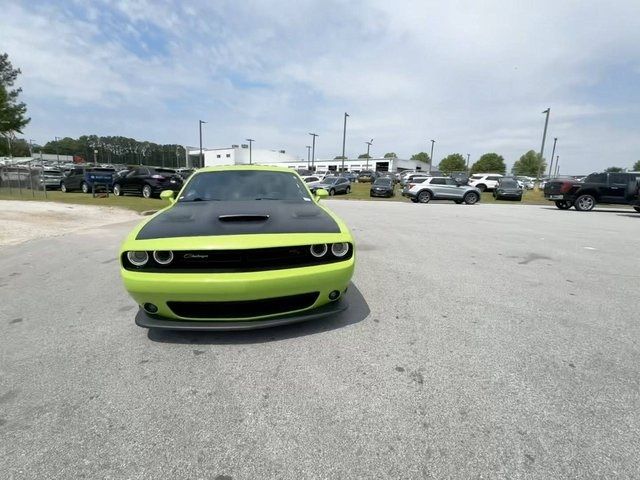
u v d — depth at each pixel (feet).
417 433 6.01
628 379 7.59
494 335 9.52
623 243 23.25
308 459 5.48
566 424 6.24
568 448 5.71
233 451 5.62
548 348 8.87
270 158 336.49
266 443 5.79
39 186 67.21
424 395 6.99
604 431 6.08
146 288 7.90
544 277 15.01
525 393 7.08
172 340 9.09
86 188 61.05
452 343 9.05
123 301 11.91
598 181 50.31
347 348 8.71
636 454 5.59
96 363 8.07
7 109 84.38
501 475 5.21
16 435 5.91
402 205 57.93
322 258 8.62
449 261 17.62
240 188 12.69
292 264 8.34
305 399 6.85
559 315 10.93
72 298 12.18
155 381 7.40
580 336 9.53
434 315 10.78
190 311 8.34
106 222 30.68
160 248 7.93
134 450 5.63
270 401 6.79
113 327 9.89
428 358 8.32
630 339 9.39
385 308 11.27
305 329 9.70
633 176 48.39
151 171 53.52
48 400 6.80
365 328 9.81
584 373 7.80
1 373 7.68
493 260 17.97
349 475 5.20
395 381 7.43
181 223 9.12
